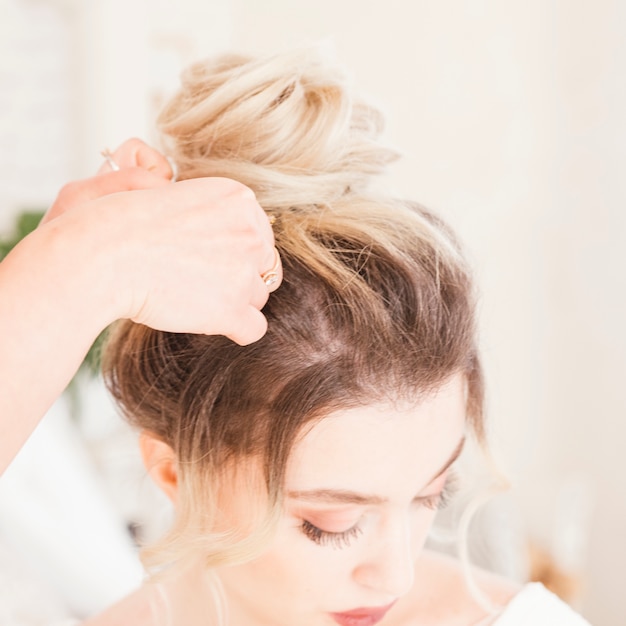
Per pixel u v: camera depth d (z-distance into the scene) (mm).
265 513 750
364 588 786
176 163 849
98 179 793
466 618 979
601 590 2844
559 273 2807
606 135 2625
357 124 850
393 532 757
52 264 550
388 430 720
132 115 2383
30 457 1707
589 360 2793
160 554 824
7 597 1444
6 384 533
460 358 747
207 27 2586
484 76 2703
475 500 966
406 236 766
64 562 1626
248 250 600
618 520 2775
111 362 887
